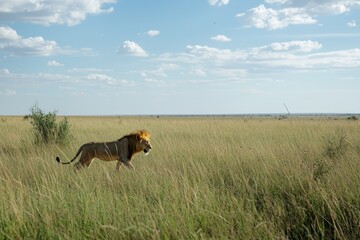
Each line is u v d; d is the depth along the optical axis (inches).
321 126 824.9
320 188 252.7
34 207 230.1
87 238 199.5
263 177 303.4
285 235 214.7
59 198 244.8
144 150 384.2
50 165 359.6
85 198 235.0
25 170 345.4
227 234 202.4
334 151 390.9
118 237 199.6
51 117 584.4
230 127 906.7
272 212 237.0
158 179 306.8
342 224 217.6
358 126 879.1
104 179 319.9
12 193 250.4
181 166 369.4
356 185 261.1
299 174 288.5
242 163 365.7
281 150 408.8
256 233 205.9
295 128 824.3
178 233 199.5
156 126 993.5
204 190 268.7
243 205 250.7
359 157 345.1
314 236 211.2
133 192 278.7
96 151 381.4
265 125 991.6
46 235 200.1
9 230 203.8
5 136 647.8
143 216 220.5
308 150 398.6
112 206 230.1
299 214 231.5
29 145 543.2
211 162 376.8
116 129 864.9
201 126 957.2
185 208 224.1
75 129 838.5
